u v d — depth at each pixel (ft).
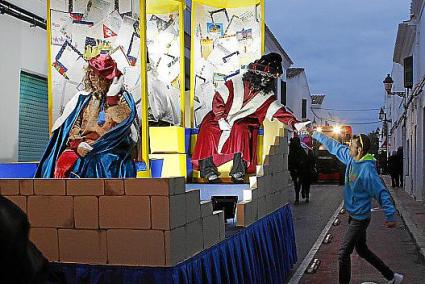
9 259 6.94
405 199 75.05
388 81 95.55
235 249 19.24
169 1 29.55
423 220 50.75
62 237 14.90
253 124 27.14
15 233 7.02
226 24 31.19
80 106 20.97
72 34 21.89
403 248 38.50
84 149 20.29
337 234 43.83
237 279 18.92
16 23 27.61
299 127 25.86
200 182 26.78
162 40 29.60
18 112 27.96
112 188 14.51
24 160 28.89
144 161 21.56
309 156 72.08
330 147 24.43
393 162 102.63
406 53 97.71
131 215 14.37
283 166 27.81
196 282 15.49
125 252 14.44
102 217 14.60
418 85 68.59
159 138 26.84
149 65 28.40
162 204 14.11
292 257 29.04
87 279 14.65
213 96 28.71
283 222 27.37
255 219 22.07
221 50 31.14
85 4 21.90
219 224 17.81
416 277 29.71
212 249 17.11
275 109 26.58
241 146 26.53
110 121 20.77
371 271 30.40
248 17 30.91
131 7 21.66
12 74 27.32
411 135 82.07
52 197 14.96
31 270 7.22
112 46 21.80
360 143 22.65
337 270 30.40
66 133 20.72
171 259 14.16
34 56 29.37
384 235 44.24
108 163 20.25
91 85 21.20
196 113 31.09
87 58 21.66
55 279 10.23
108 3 21.75
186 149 28.07
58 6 21.90
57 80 21.81
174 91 29.78
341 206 66.54
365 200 22.76
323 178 119.85
